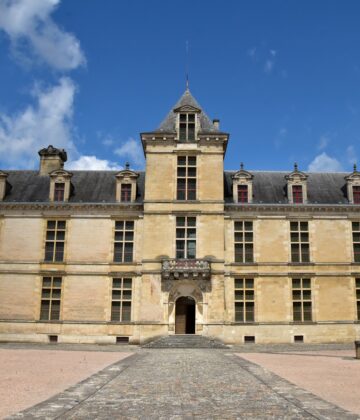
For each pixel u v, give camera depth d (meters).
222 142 37.25
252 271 35.78
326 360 22.58
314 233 36.66
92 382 14.22
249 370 17.75
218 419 9.45
